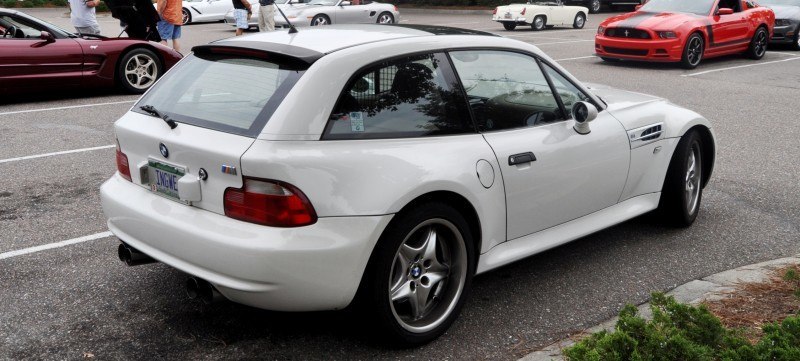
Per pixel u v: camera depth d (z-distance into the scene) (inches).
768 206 228.2
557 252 188.4
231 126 127.9
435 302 142.3
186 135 131.3
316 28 157.1
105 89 446.0
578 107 160.9
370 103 132.0
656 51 548.1
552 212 161.0
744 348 107.9
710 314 116.7
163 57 435.5
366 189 124.3
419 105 138.3
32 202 225.3
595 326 147.1
